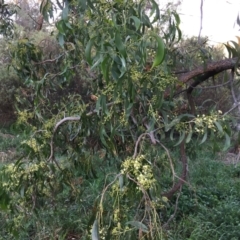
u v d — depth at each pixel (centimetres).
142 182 176
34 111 289
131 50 183
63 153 294
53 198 311
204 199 595
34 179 260
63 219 400
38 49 322
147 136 224
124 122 216
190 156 304
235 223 497
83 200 412
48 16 279
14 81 1111
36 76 317
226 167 822
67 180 302
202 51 271
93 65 175
